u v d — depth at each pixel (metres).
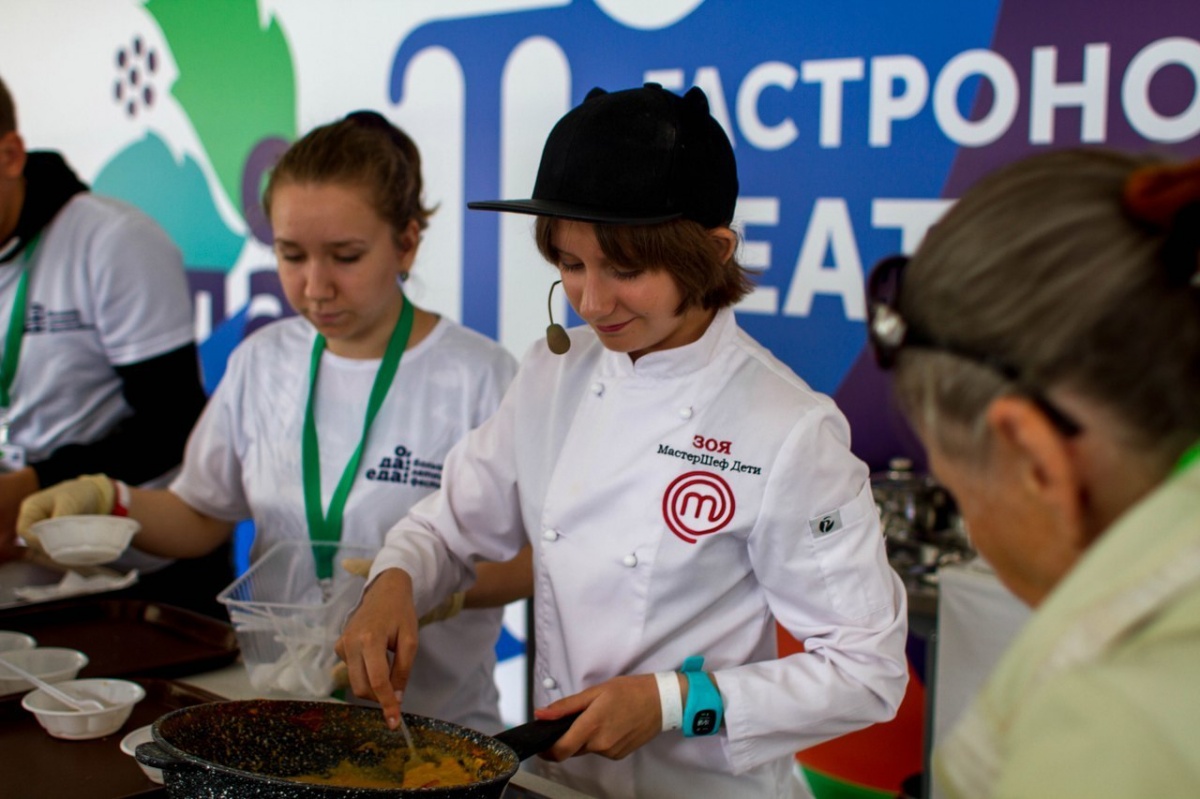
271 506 1.97
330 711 1.23
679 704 1.27
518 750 1.17
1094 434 0.58
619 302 1.25
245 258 4.30
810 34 2.97
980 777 0.59
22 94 5.13
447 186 3.74
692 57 3.18
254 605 1.50
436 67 3.73
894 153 2.87
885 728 2.98
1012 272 0.59
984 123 2.74
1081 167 0.60
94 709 1.38
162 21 4.50
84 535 1.87
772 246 3.08
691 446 1.36
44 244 2.43
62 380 2.48
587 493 1.42
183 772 1.01
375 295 1.82
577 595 1.42
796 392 1.35
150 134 4.60
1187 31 2.48
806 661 1.32
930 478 2.69
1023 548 0.65
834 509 1.30
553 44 3.45
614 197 1.20
